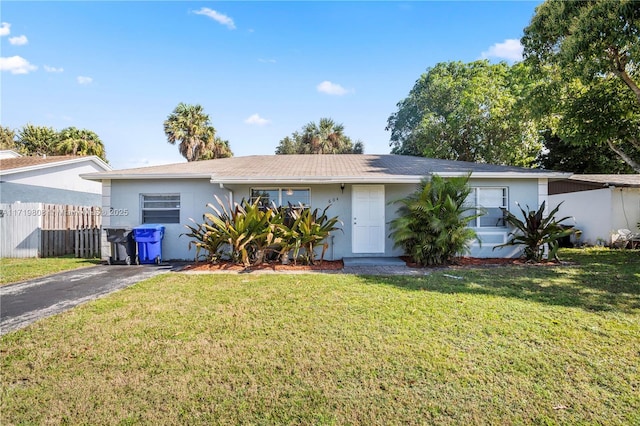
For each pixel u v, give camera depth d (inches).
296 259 345.7
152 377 113.7
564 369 117.5
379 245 383.2
